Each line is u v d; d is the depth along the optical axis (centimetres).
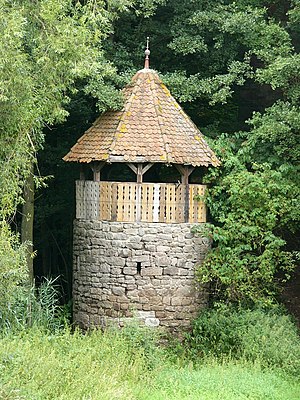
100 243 2106
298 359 1833
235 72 2381
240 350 1941
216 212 2175
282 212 2120
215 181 2205
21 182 1811
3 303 1830
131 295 2077
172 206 2095
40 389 1346
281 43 2369
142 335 1875
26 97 1725
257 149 2252
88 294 2141
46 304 2064
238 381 1653
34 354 1512
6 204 1780
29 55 1883
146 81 2186
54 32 1852
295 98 2169
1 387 1273
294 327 2053
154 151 2048
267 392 1567
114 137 2075
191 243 2117
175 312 2098
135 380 1622
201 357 1997
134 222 2077
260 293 2125
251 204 2134
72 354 1622
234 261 2100
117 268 2081
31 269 2192
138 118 2112
